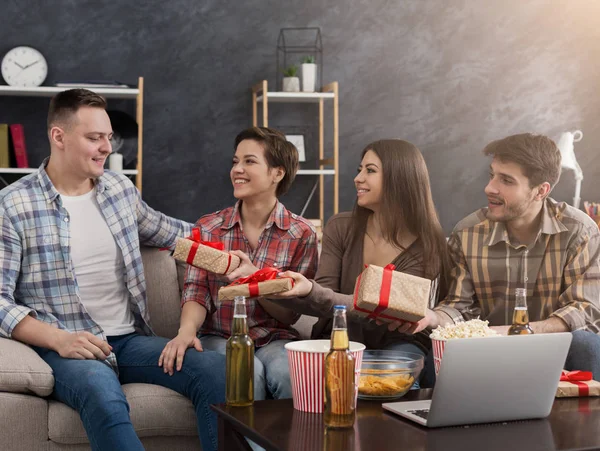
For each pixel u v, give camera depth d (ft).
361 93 16.96
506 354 4.77
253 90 16.25
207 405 6.63
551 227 7.40
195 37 16.19
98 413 6.08
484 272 7.58
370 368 5.57
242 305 5.37
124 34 15.85
